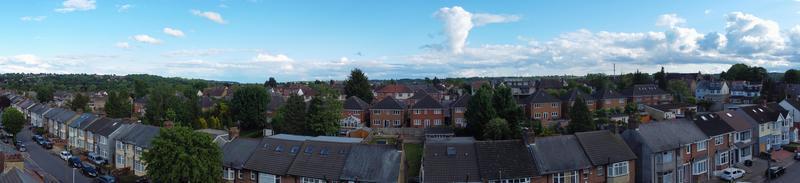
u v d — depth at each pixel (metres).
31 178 44.47
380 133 106.31
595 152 57.59
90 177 74.25
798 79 189.75
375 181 52.91
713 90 174.25
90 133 95.94
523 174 52.38
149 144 72.75
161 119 117.50
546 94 126.00
